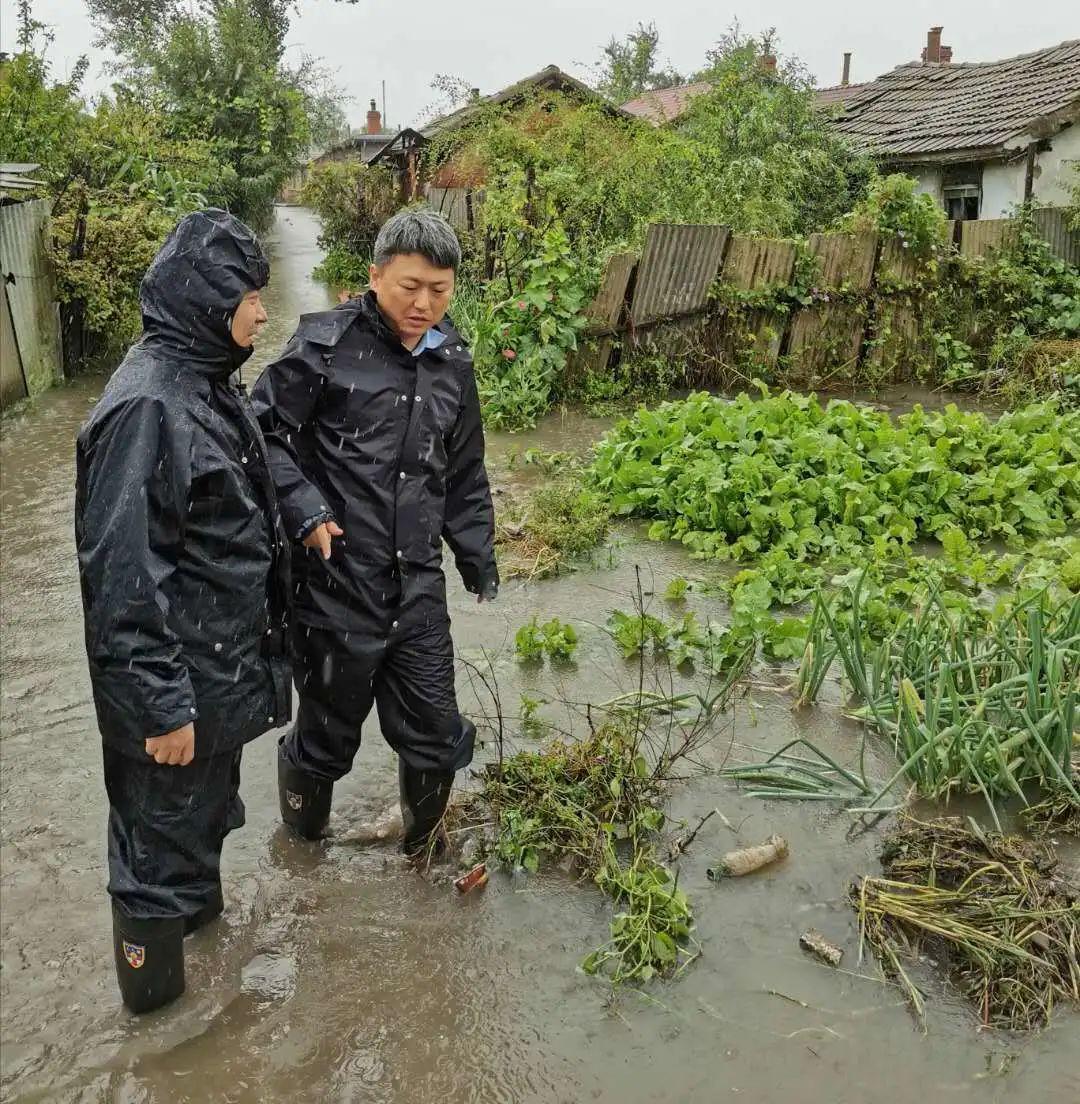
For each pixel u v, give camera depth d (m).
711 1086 2.47
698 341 10.50
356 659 2.90
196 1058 2.54
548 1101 2.44
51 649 4.70
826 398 10.48
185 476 2.22
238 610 2.41
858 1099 2.43
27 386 10.02
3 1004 2.70
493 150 14.62
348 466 2.82
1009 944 2.75
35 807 3.52
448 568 5.74
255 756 3.86
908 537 5.91
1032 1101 2.42
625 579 5.61
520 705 4.23
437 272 2.69
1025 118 13.92
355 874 3.22
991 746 3.47
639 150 13.17
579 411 9.80
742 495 6.14
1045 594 4.23
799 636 4.61
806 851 3.31
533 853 3.26
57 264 10.80
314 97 32.69
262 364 11.28
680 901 2.94
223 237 2.26
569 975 2.82
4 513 6.66
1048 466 6.52
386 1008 2.71
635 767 3.55
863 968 2.83
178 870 2.50
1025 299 11.37
